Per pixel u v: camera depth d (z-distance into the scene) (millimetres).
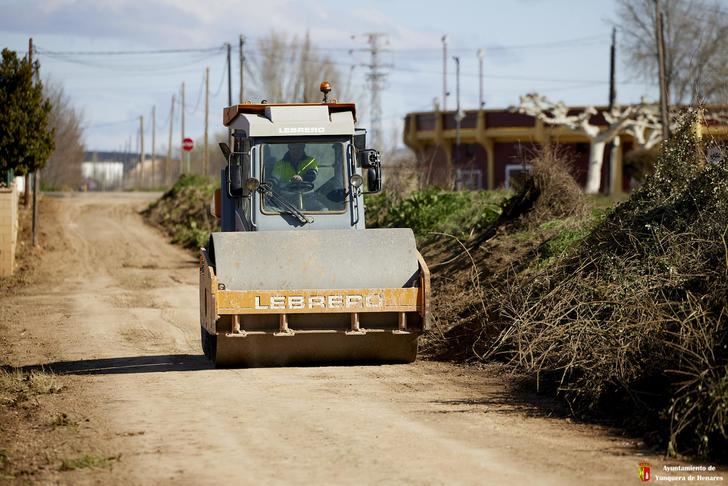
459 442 23750
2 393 32406
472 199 71062
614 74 145000
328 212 37375
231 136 41125
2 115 90125
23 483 20703
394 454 22484
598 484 19906
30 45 106250
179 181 153500
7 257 83875
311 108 38219
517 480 20141
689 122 39156
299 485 19953
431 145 177250
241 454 22766
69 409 29359
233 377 34094
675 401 23500
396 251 34906
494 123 162875
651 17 150000
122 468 21781
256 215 37156
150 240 121062
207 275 35219
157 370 37312
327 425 25797
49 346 45969
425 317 34000
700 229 31719
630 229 35688
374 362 36406
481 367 35469
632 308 28781
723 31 145625
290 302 33531
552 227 49562
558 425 26047
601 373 27953
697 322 26266
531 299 37219
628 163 125750
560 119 134000
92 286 78312
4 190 83188
